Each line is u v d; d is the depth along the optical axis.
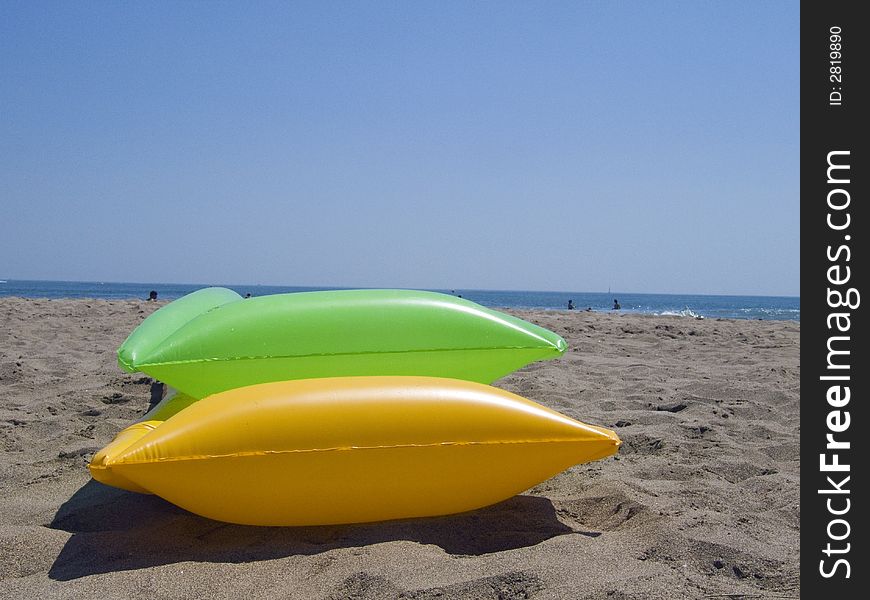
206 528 2.58
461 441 2.44
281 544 2.41
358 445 2.37
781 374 6.13
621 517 2.73
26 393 5.03
